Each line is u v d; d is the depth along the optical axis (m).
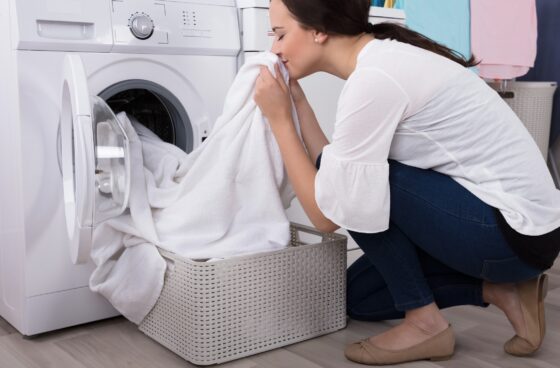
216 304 1.47
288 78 1.50
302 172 1.40
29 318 1.65
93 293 1.75
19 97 1.57
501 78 2.83
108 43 1.68
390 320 1.79
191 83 1.87
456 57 1.45
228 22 1.93
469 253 1.36
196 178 1.59
